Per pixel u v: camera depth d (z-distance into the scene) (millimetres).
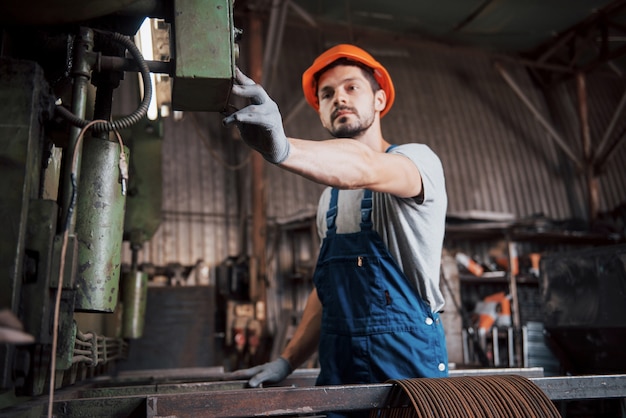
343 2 8062
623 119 9938
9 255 904
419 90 9086
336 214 1795
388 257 1635
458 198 8531
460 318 6359
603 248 2998
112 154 1131
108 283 1118
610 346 3008
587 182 9031
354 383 1632
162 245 7086
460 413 1168
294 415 1288
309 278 7172
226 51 1087
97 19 1170
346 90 1861
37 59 1117
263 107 1079
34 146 974
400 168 1421
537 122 9531
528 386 1286
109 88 1256
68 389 1651
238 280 6957
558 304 3299
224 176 7586
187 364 4379
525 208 8820
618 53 8547
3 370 876
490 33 9094
